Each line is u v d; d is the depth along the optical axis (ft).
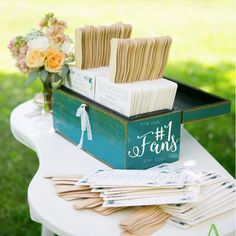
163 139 5.29
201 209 4.46
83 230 4.29
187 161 5.54
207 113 5.70
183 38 22.76
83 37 5.65
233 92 16.81
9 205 10.64
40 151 5.72
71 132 5.90
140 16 25.84
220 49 21.44
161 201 4.38
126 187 4.55
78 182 4.71
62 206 4.60
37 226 10.00
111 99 5.31
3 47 20.43
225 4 28.81
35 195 4.77
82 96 5.77
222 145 13.38
